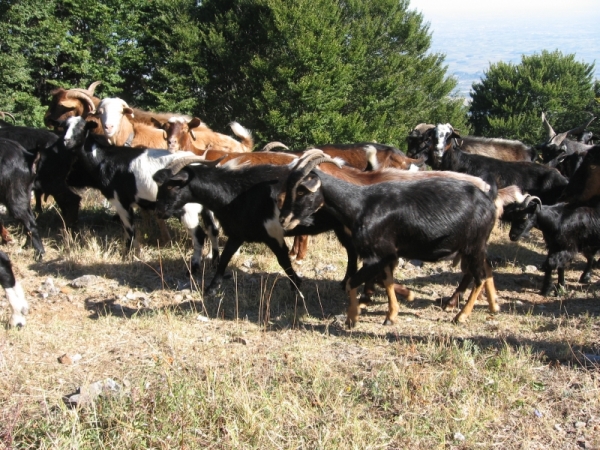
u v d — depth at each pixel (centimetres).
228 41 2398
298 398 478
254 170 705
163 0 2392
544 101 3906
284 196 612
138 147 841
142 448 418
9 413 449
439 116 3011
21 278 755
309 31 2266
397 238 612
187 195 715
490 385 495
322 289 747
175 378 493
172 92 2370
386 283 639
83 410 454
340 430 433
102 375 512
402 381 491
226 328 623
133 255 845
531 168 953
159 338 583
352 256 712
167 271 805
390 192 612
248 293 734
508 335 609
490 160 973
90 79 2206
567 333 608
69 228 934
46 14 2092
